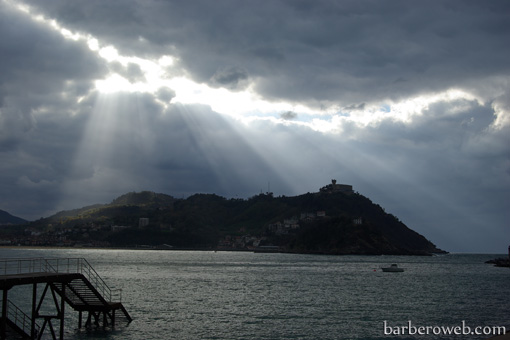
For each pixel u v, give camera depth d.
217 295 87.56
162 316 61.34
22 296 83.44
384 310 69.12
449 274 165.12
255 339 48.41
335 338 49.28
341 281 126.19
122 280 120.06
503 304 76.88
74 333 49.47
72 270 146.38
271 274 155.00
